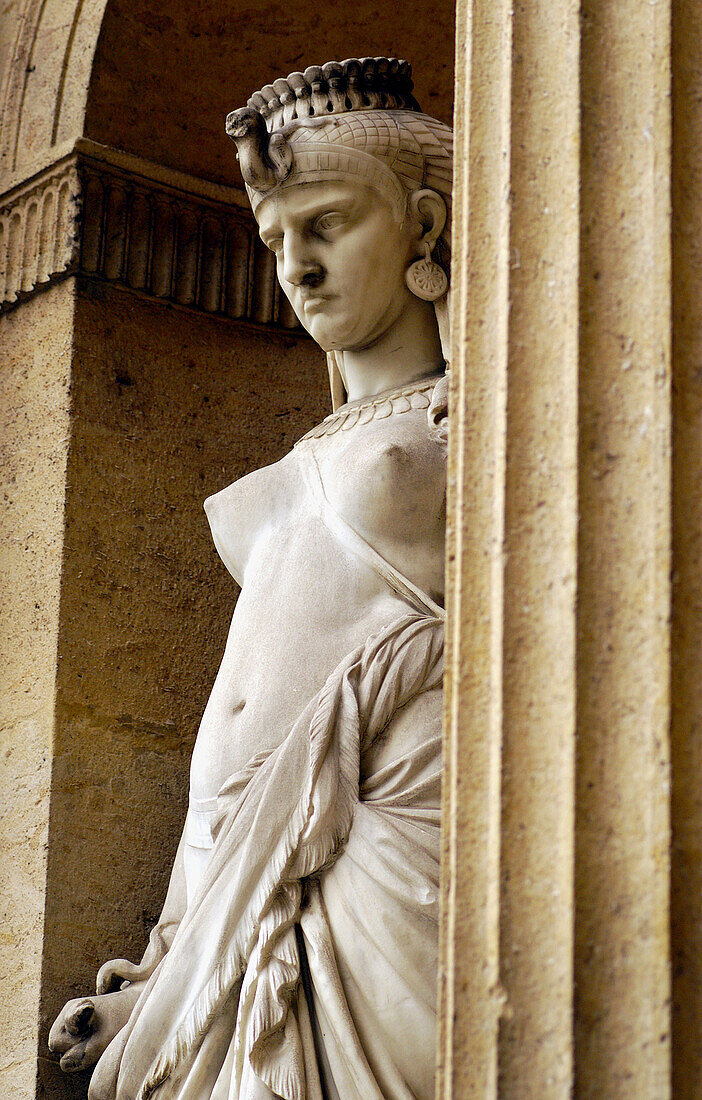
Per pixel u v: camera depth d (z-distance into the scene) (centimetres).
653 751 215
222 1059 295
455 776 228
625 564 224
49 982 356
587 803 216
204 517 403
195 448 405
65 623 379
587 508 227
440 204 339
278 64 417
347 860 292
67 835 367
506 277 240
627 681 220
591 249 236
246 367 416
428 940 285
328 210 333
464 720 229
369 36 417
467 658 231
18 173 412
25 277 407
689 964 208
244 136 330
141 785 380
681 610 219
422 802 295
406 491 315
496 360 240
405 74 345
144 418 400
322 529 324
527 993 214
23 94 420
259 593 326
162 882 377
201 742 325
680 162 236
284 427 417
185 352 409
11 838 373
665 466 224
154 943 341
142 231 405
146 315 406
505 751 223
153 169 404
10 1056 354
